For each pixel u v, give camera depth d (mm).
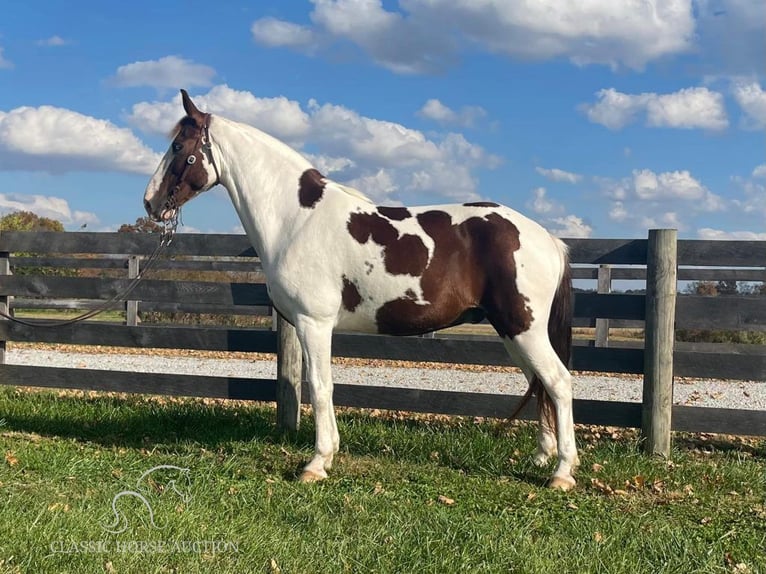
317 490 4414
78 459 4910
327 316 4848
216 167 5207
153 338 6543
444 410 5996
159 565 3139
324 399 4844
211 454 5301
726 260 5648
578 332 16812
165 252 6578
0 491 4129
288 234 4922
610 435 6246
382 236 4742
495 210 4789
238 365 11367
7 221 31234
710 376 5641
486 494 4465
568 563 3367
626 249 5660
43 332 6859
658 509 4277
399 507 4105
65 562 3119
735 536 3803
